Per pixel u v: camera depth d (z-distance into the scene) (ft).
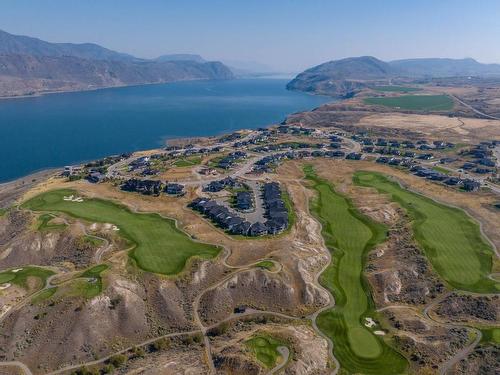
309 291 405.59
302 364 316.40
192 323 372.99
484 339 349.20
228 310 388.37
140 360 335.26
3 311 369.50
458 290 408.67
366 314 386.73
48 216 524.11
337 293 412.98
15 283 402.93
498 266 444.14
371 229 531.91
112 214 539.70
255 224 512.63
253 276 411.54
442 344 341.82
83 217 523.29
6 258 460.55
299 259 443.32
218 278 415.23
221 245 467.11
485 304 386.73
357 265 457.68
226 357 318.45
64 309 362.53
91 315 360.07
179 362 324.80
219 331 362.12
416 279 427.74
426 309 393.29
